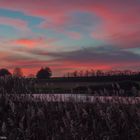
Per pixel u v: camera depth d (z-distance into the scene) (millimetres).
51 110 8461
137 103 8078
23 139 7293
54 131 7445
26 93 10617
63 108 8477
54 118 8117
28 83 11688
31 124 7793
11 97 9984
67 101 8742
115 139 7141
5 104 9391
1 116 8742
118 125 7535
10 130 7727
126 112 7879
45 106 8680
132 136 7195
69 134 6973
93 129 7344
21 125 7305
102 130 7285
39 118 7992
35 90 10719
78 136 6973
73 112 8164
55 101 8914
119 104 8117
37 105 8797
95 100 8547
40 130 7543
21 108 8914
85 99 8648
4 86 11266
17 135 7449
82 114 7828
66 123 7520
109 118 7332
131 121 7609
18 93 10672
